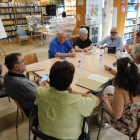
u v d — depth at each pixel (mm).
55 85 1007
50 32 6992
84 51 3191
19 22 7930
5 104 2584
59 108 987
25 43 7875
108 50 3004
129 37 5711
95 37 5555
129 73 1106
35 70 2180
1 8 7344
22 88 1496
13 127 2053
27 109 1628
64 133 992
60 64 1027
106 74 1988
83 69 2184
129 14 5152
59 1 9172
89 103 1076
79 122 1083
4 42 7730
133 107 1235
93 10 5398
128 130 1260
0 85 2029
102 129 1972
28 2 7871
